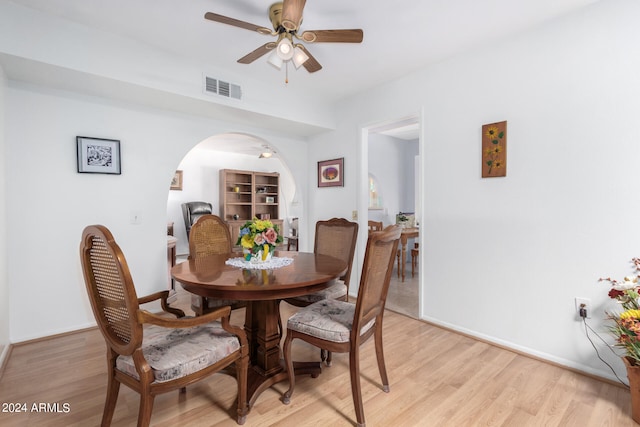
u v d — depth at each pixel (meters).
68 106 2.58
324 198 4.09
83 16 2.11
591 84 1.99
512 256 2.36
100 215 2.75
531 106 2.24
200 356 1.39
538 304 2.23
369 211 5.61
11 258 2.37
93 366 2.10
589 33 1.99
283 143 4.09
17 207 2.38
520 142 2.30
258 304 1.97
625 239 1.88
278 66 2.08
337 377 2.01
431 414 1.64
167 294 1.75
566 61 2.08
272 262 2.14
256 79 3.17
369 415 1.63
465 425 1.56
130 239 2.91
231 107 3.01
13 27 1.97
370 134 5.52
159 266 3.08
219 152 7.59
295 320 1.75
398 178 6.05
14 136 2.36
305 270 1.90
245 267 1.98
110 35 2.33
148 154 2.99
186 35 2.36
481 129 2.51
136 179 2.93
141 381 1.25
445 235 2.77
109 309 1.37
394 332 2.71
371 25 2.20
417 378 1.98
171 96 2.71
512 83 2.33
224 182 7.39
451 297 2.74
